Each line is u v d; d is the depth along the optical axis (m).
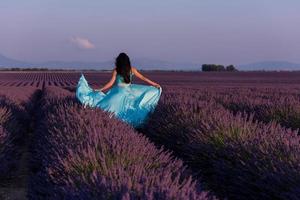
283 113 11.95
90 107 10.17
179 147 8.79
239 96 19.86
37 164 7.86
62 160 5.43
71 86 46.38
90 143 6.04
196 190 4.32
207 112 10.04
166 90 29.20
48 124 9.65
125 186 4.04
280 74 108.75
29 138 12.96
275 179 5.46
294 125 11.31
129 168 5.03
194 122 9.37
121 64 10.83
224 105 16.00
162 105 12.54
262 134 7.21
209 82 60.06
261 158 6.11
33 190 5.59
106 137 6.47
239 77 87.25
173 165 5.67
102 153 5.52
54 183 5.17
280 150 6.20
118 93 11.00
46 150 7.15
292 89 31.88
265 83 56.38
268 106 12.91
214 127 8.00
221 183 6.64
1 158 7.96
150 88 11.16
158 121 10.46
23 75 110.06
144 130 11.20
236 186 6.23
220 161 6.84
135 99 11.06
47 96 21.17
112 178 4.42
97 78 78.88
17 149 9.82
